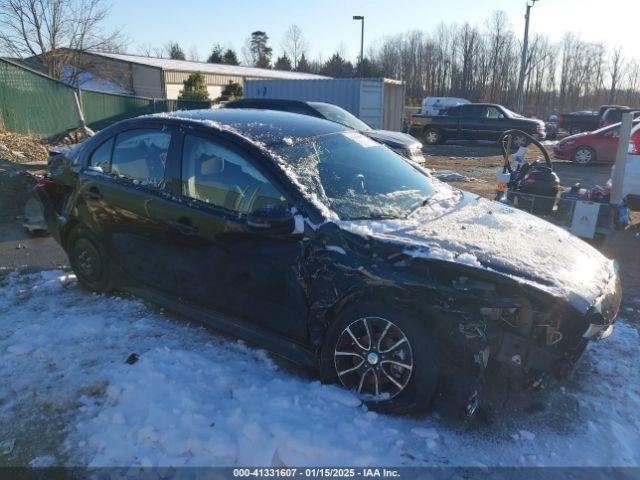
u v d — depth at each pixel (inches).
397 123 826.8
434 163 611.8
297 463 101.4
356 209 132.8
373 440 107.3
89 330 152.3
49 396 121.9
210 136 146.6
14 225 276.8
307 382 128.4
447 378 118.3
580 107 2628.0
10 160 466.9
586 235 245.0
